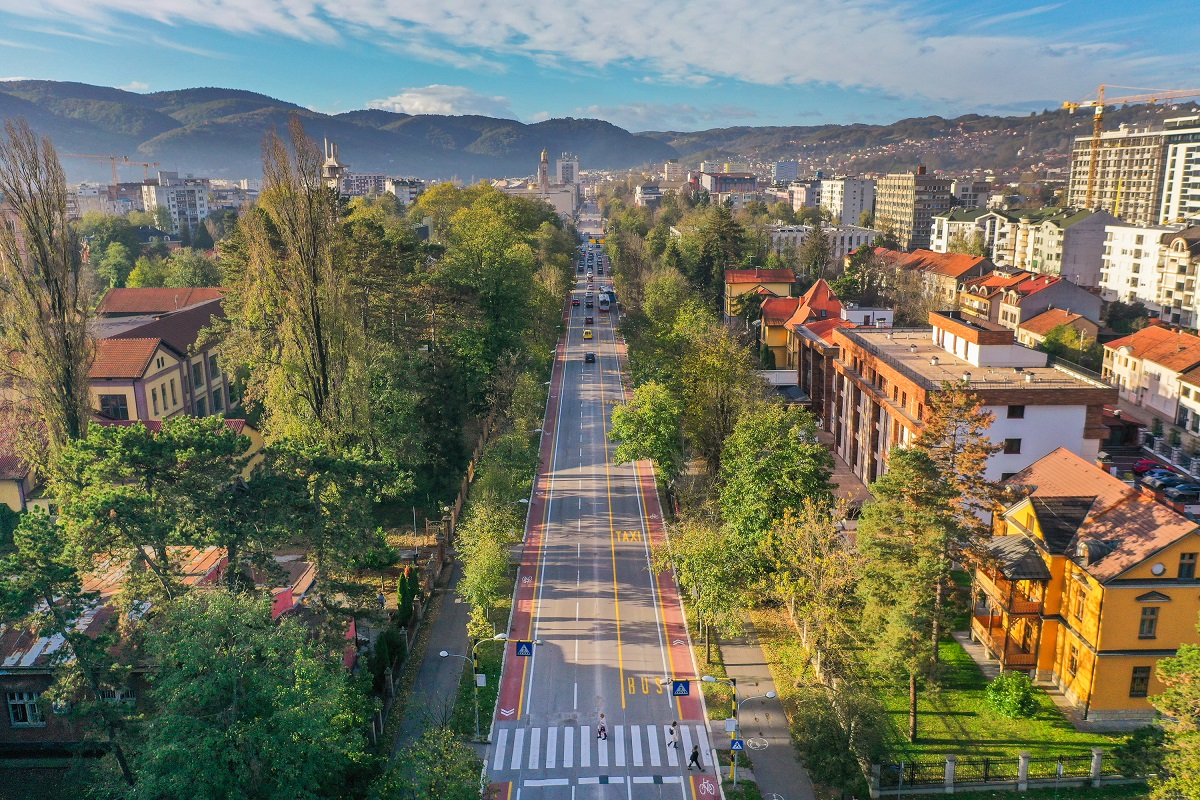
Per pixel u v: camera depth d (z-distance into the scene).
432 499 79.19
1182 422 100.19
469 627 55.34
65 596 35.97
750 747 46.34
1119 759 37.69
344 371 65.62
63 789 41.06
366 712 42.69
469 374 91.94
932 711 47.12
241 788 30.91
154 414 86.19
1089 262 168.38
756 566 54.97
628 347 136.25
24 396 55.06
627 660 54.88
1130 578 43.31
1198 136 194.75
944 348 80.94
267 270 66.25
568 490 85.38
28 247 50.88
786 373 108.31
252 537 43.34
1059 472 54.94
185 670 31.95
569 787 43.22
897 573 42.91
